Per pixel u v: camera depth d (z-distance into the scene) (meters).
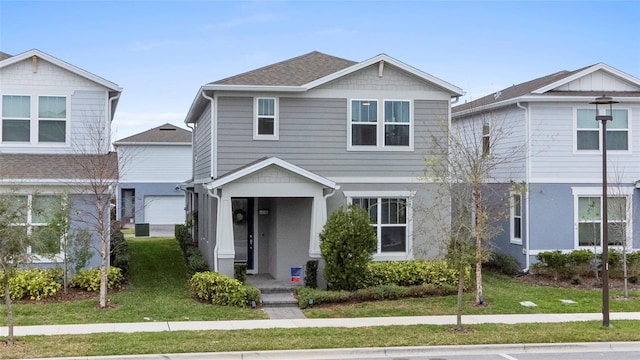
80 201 19.12
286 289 19.06
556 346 13.56
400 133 21.41
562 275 21.86
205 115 23.67
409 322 15.57
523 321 15.82
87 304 16.83
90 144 20.55
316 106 21.00
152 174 46.16
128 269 21.98
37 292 17.34
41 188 18.73
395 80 21.36
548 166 22.88
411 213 21.22
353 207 18.83
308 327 14.80
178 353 12.16
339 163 21.09
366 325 15.14
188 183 30.89
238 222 22.05
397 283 19.31
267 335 13.81
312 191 19.48
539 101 22.62
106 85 20.59
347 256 18.05
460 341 13.50
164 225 46.31
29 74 20.25
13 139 20.12
